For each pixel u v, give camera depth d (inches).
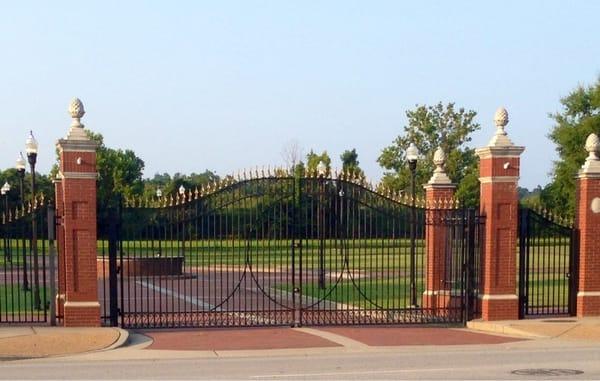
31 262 1096.2
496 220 714.2
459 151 2095.2
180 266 1155.9
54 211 658.2
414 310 742.5
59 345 577.0
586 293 738.8
